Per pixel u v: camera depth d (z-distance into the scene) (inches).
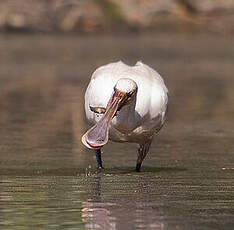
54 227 338.3
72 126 719.7
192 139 644.7
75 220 351.3
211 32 2198.6
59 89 1061.8
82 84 1124.5
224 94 1003.3
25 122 743.1
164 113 477.7
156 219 351.9
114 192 418.6
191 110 846.5
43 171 492.7
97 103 460.1
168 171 496.1
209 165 518.3
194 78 1213.7
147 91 460.1
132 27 2193.7
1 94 994.7
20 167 507.8
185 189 429.1
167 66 1411.2
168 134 674.8
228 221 348.5
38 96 975.6
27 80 1179.3
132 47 1809.8
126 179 464.4
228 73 1295.5
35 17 2143.2
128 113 447.8
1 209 374.6
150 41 1990.7
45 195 409.7
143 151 495.8
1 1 2165.4
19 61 1494.8
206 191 422.9
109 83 458.0
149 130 474.9
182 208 376.2
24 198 401.4
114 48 1776.6
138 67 482.6
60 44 1878.7
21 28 2130.9
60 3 2156.7
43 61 1493.6
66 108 856.3
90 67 1374.3
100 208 375.9
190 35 2172.7
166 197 404.8
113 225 341.1
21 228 336.5
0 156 554.3
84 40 1996.8
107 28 2178.9
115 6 2199.8
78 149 589.3
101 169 504.7
